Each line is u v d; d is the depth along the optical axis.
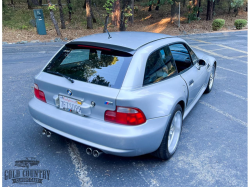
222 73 6.91
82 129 2.37
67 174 2.60
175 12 18.58
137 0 33.88
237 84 5.95
